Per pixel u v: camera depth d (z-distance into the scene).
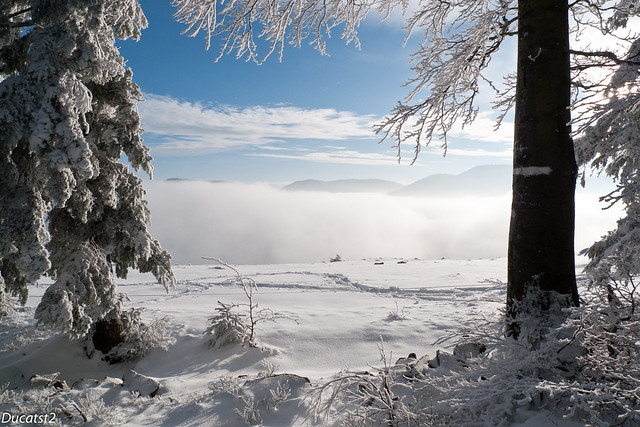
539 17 3.92
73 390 4.97
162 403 4.58
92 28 5.38
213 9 6.36
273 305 10.68
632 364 2.76
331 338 7.10
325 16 7.01
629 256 3.52
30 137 4.93
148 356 7.08
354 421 3.52
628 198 3.73
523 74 4.04
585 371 2.99
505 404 2.99
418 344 6.65
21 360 7.14
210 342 7.13
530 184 3.90
